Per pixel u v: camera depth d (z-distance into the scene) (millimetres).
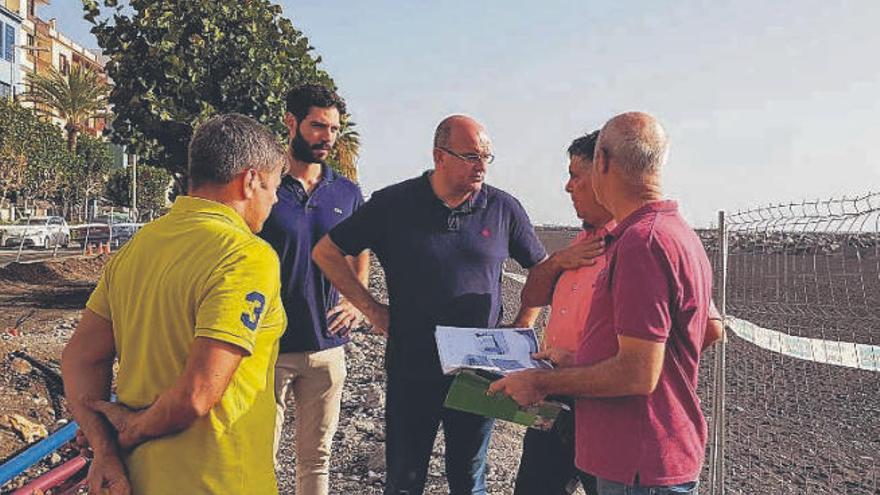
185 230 2584
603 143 3023
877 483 6352
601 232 3764
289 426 7117
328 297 4547
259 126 2766
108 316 2758
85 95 52312
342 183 4695
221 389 2436
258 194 2732
